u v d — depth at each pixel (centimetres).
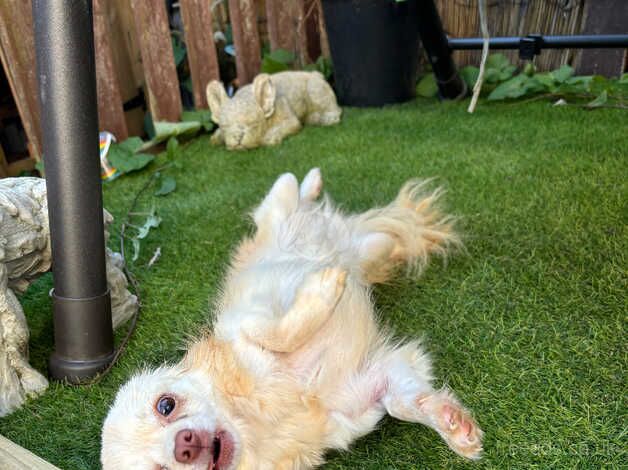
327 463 46
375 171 93
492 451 43
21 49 93
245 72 129
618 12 113
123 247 77
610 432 43
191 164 105
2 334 50
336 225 70
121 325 62
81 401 52
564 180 80
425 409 43
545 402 46
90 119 47
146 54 110
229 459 44
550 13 121
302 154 103
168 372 49
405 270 69
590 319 54
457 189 82
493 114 110
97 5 100
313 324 49
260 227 71
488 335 55
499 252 67
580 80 115
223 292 63
